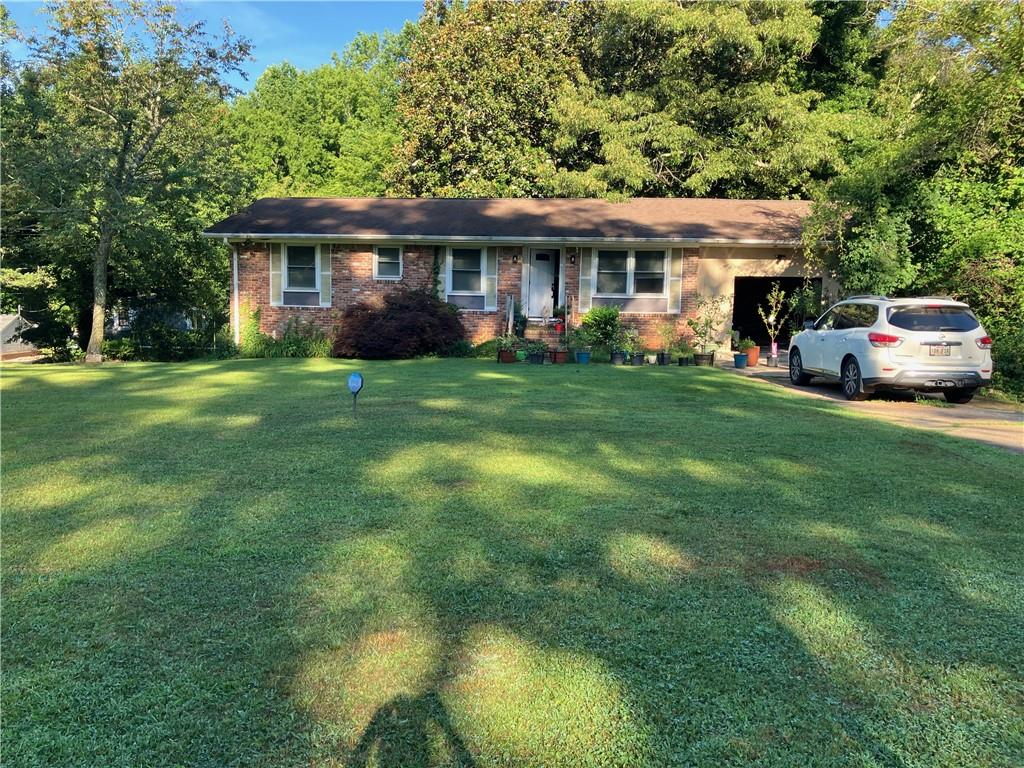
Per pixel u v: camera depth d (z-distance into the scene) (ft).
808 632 10.78
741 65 81.66
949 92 42.88
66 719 8.60
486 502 17.01
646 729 8.44
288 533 14.82
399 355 57.62
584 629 10.78
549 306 66.64
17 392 36.55
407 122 94.89
